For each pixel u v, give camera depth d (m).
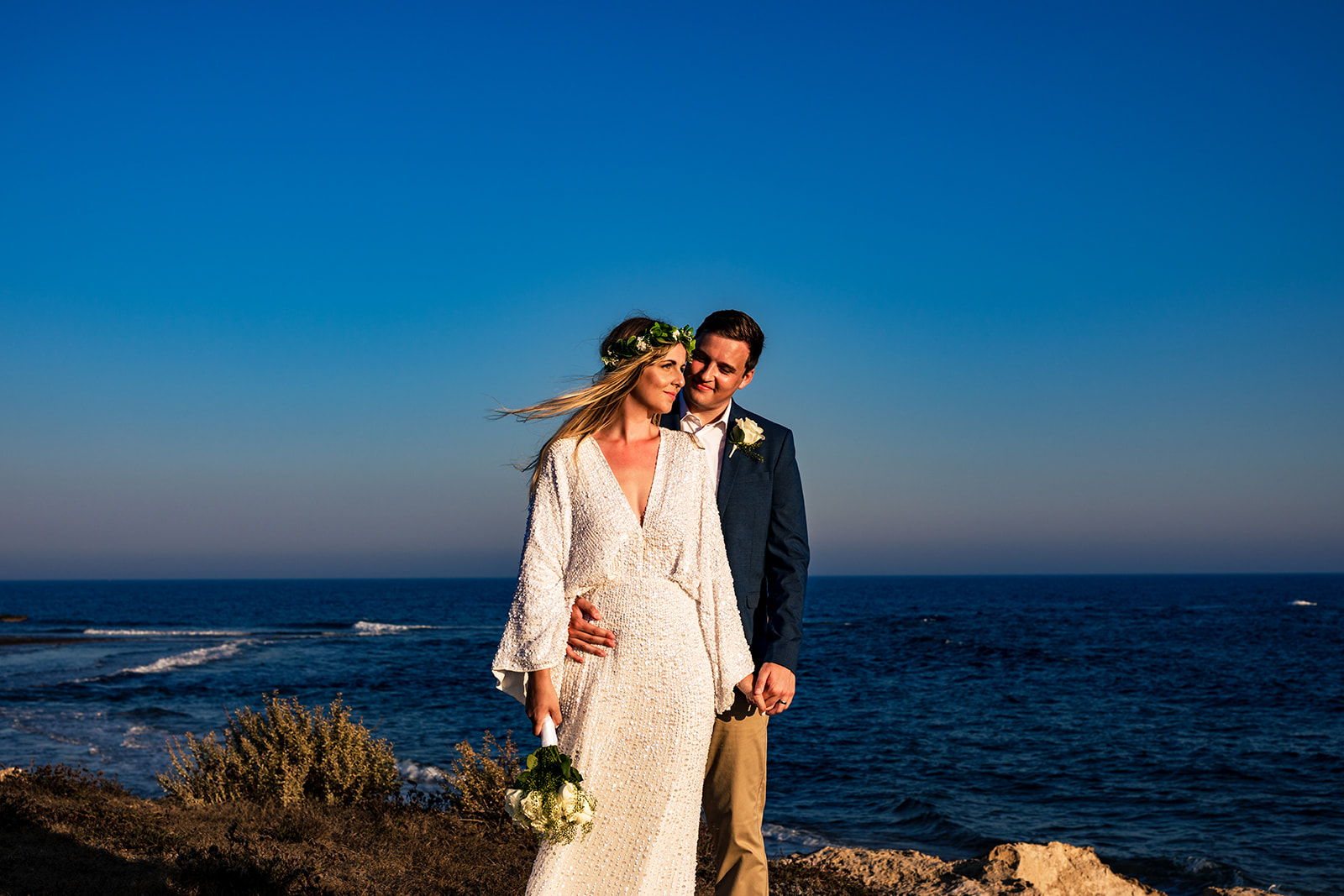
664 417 3.45
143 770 15.20
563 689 2.56
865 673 37.75
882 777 16.91
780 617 3.24
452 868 5.67
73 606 121.31
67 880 4.60
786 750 19.80
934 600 134.00
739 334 3.28
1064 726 23.81
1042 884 6.49
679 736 2.57
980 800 15.12
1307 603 116.31
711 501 2.76
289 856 5.55
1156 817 14.20
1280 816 14.28
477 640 59.31
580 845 2.53
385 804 7.40
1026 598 142.75
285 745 7.89
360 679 34.09
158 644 54.78
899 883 6.54
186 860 5.17
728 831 3.22
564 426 2.70
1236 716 25.62
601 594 2.60
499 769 7.38
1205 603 117.81
